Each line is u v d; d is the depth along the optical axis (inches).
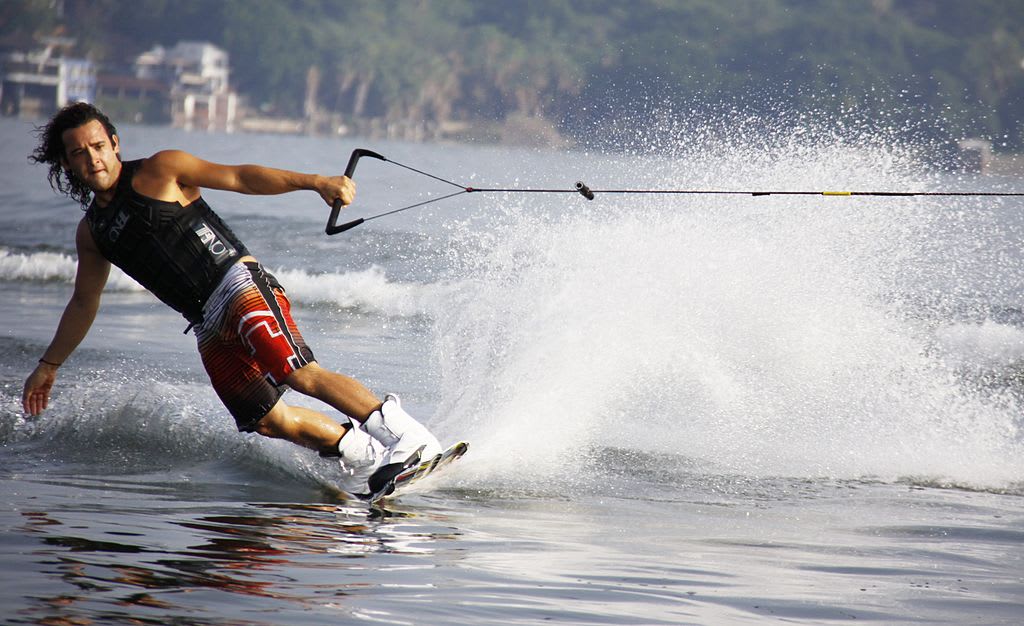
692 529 617.3
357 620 443.5
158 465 724.0
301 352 668.7
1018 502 700.0
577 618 458.0
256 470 719.7
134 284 1729.8
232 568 504.4
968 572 545.3
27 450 746.8
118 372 1010.7
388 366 1111.0
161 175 647.1
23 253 2082.9
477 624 445.7
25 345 1144.8
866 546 590.2
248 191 651.5
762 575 530.6
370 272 1758.1
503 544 569.3
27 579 472.4
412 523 608.7
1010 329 1206.3
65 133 632.4
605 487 712.4
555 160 4766.2
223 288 652.7
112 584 472.4
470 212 2261.3
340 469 685.9
